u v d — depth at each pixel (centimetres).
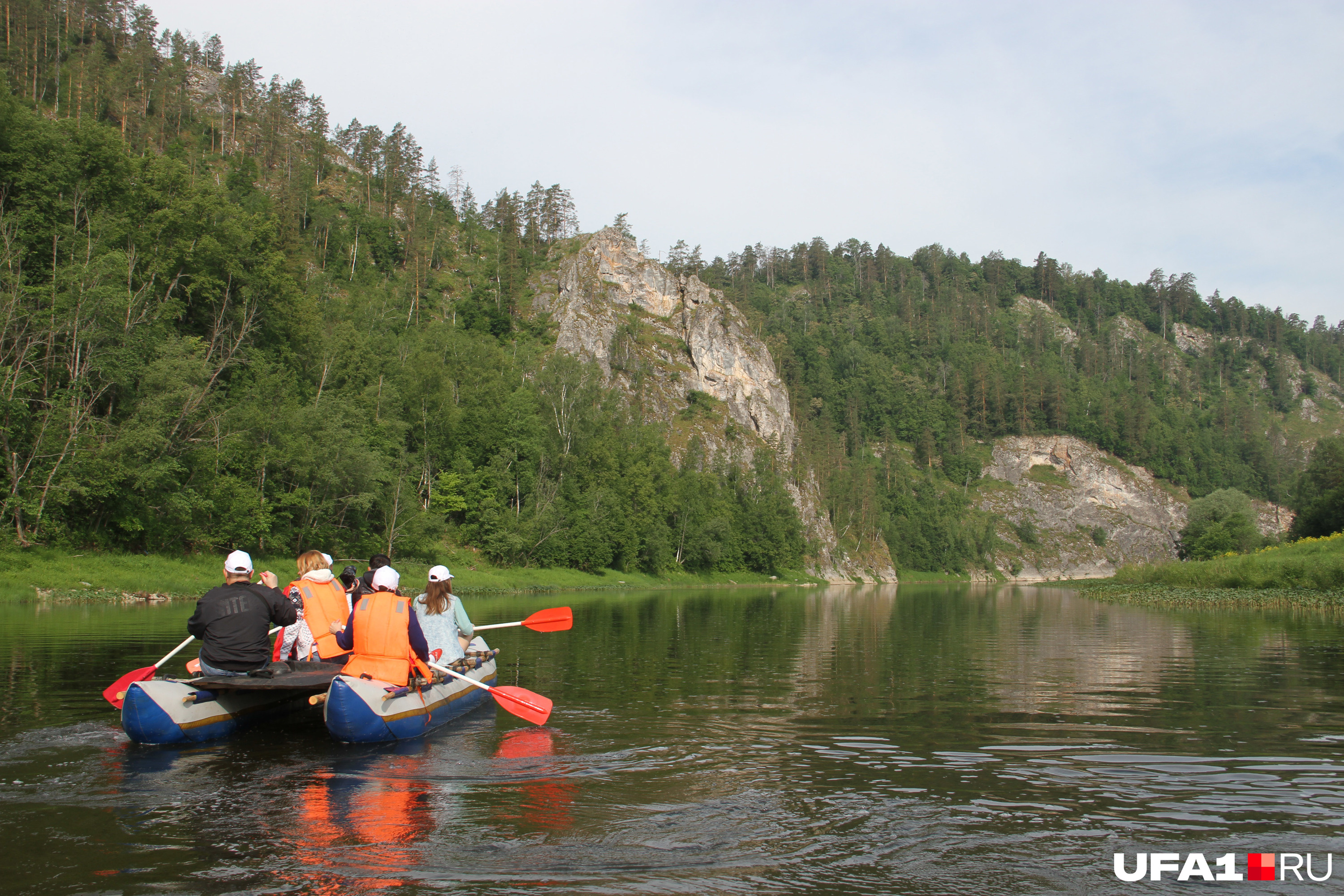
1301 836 544
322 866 475
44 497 3103
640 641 1858
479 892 441
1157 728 884
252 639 820
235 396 4306
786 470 12094
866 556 12762
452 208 14512
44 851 493
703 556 8594
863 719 919
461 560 5559
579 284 11494
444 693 902
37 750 735
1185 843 530
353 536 4738
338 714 753
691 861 490
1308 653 1680
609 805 593
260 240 4862
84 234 3878
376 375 5581
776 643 1850
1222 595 3838
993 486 17138
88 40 11375
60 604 2519
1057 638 2038
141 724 734
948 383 19425
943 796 625
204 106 12425
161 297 4262
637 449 8294
